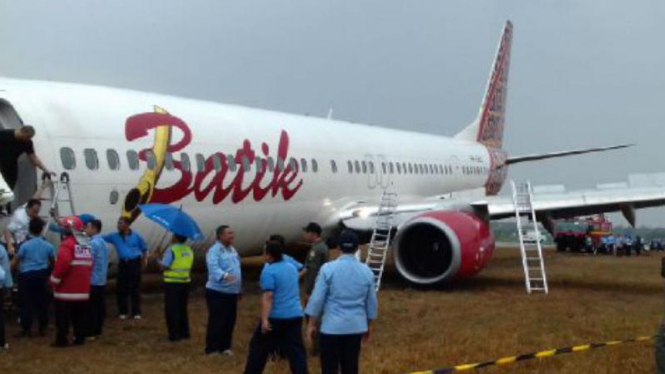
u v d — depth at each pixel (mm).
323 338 6523
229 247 9344
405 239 15844
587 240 35750
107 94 12703
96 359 8977
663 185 17156
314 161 17047
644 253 38750
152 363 8836
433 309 13148
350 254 6602
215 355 9234
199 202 13555
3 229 10711
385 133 22125
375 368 8367
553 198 17188
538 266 23859
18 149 10961
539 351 9438
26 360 8875
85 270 9656
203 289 15648
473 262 15320
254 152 14969
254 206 15023
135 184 12211
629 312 12938
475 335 10555
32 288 10180
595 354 9211
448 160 25078
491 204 17297
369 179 19516
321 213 17453
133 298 11703
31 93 11344
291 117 17516
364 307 6586
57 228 10625
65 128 11312
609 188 17562
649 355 9133
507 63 32094
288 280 7164
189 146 13367
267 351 7215
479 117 29812
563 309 13156
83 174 11352
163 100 13812
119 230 11656
